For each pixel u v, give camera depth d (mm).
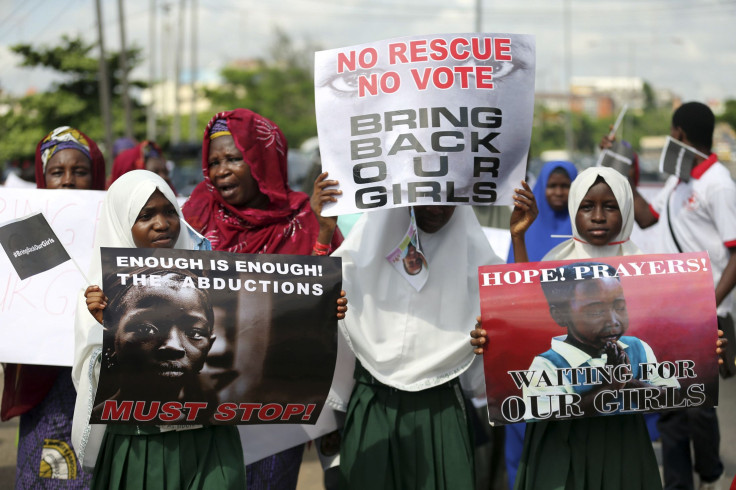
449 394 3812
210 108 66500
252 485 3891
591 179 3613
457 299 3859
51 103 27953
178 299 3152
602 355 3391
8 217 4137
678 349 3396
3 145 27500
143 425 3156
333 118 3723
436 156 3641
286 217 4199
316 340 3289
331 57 3723
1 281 3988
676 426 4957
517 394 3410
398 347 3787
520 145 3684
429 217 3826
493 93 3650
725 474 5520
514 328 3406
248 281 3236
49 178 4516
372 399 3783
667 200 5156
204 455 3236
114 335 3078
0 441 6098
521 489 3600
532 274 3441
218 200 4160
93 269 3307
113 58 29156
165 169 6195
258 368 3223
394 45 3656
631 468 3512
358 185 3699
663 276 3436
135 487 3168
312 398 3297
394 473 3754
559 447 3508
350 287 3811
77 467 3936
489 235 5414
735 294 10344
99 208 4188
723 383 7863
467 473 3736
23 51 27969
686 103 5047
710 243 4953
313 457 5906
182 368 3139
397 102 3654
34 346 3914
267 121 4211
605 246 3672
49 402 3975
